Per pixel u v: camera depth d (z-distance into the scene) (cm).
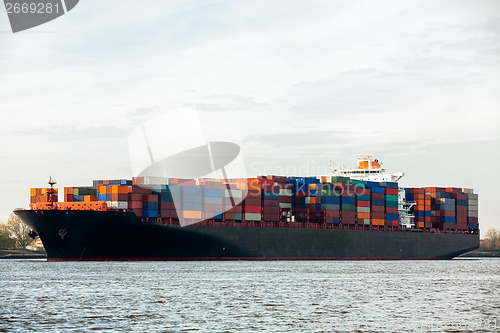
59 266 9156
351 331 4306
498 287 6975
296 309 5141
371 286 6856
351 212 11869
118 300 5572
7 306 5219
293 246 11219
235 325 4450
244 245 10612
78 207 9544
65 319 4638
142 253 9744
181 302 5469
